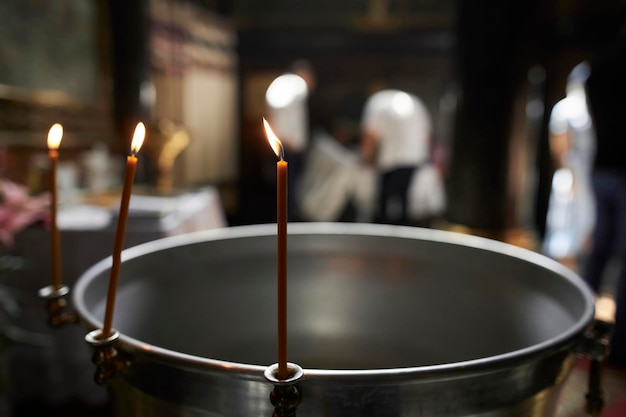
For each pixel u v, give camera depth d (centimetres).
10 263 141
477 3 275
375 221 406
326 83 571
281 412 37
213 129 506
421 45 555
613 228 196
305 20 552
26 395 164
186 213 188
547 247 349
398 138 368
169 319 71
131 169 45
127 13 290
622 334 189
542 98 371
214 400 42
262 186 575
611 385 173
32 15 223
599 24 326
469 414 43
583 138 343
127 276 66
